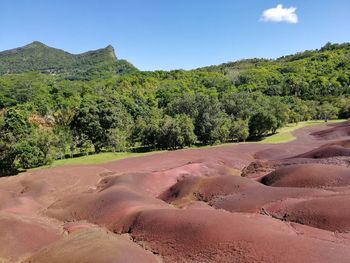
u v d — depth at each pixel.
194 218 20.53
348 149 40.75
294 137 72.31
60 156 57.78
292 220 22.17
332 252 15.96
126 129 69.56
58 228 24.47
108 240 19.56
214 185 30.58
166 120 67.31
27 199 31.67
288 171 31.95
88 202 28.28
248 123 74.31
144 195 29.39
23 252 20.30
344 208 21.52
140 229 21.59
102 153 62.19
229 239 17.98
